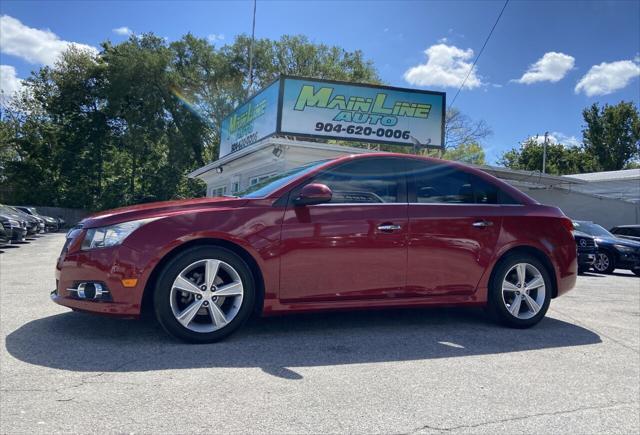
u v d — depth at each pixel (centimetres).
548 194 2173
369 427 257
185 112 4053
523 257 482
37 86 4144
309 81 1309
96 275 371
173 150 4025
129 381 304
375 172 452
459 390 314
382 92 1378
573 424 273
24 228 1753
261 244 396
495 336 447
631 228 1617
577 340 446
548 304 489
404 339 425
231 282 394
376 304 429
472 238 461
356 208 429
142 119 3959
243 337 410
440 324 484
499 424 269
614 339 455
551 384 332
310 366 345
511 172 1828
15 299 554
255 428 250
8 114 4112
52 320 448
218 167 1650
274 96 1316
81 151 4119
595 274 1316
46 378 305
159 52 4028
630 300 707
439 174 474
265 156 1310
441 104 1427
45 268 930
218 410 269
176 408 269
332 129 1327
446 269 451
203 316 397
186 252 379
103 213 407
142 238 374
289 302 405
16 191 4016
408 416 272
